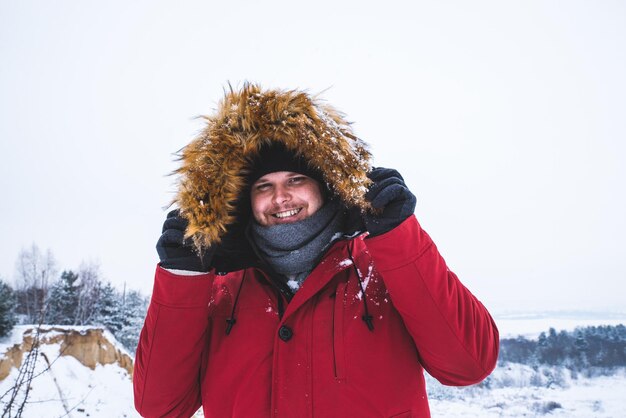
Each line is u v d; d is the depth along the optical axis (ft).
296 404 3.97
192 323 4.43
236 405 4.25
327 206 4.77
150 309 4.52
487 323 4.39
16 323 48.83
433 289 3.98
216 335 4.71
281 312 4.49
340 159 4.33
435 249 4.17
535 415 42.06
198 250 4.39
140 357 4.65
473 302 4.33
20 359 42.83
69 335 48.52
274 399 4.05
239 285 4.96
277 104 4.74
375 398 3.96
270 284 4.74
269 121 4.71
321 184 4.84
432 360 4.25
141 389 4.67
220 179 4.58
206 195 4.55
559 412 43.70
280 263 4.59
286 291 4.62
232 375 4.36
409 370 4.24
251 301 4.66
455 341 4.04
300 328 4.26
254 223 4.88
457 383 4.40
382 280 4.60
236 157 4.71
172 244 4.49
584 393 50.88
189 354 4.52
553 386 52.95
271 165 4.81
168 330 4.40
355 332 4.17
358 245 5.02
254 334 4.43
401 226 3.99
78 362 47.09
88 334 50.08
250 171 4.89
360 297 4.41
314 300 4.41
